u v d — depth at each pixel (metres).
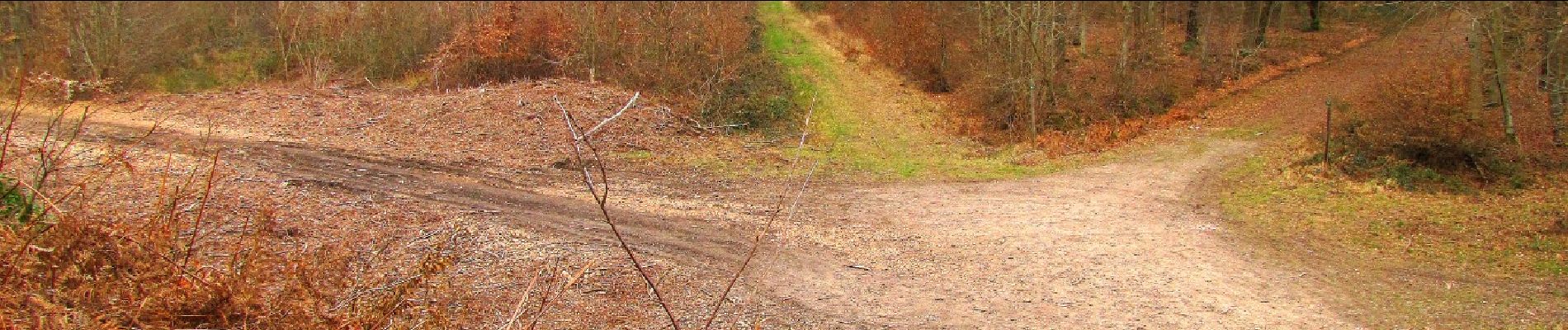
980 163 19.89
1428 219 14.45
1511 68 20.02
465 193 15.45
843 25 31.86
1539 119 18.23
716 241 13.54
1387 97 17.45
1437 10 23.61
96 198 12.25
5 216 7.47
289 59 28.44
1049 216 15.36
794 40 29.81
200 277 6.65
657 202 15.72
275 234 11.88
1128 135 21.48
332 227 12.78
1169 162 19.34
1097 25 30.08
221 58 29.58
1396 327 10.48
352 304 7.45
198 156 15.88
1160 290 11.78
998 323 10.68
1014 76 22.11
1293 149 19.41
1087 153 20.34
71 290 6.19
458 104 21.69
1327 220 14.66
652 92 23.38
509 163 18.05
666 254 12.73
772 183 17.67
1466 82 17.36
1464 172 16.61
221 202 13.15
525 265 11.80
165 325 6.16
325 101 23.11
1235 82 26.22
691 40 24.19
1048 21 23.36
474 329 9.62
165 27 28.62
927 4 27.69
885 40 28.53
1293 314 10.94
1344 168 17.31
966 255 13.25
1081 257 13.12
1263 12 30.25
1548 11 18.78
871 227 14.68
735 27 25.41
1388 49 26.70
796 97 25.09
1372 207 15.19
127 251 6.41
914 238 14.05
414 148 18.77
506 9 25.44
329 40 27.84
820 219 15.13
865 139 22.05
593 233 13.57
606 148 19.56
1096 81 23.59
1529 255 12.62
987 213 15.61
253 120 20.89
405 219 13.55
